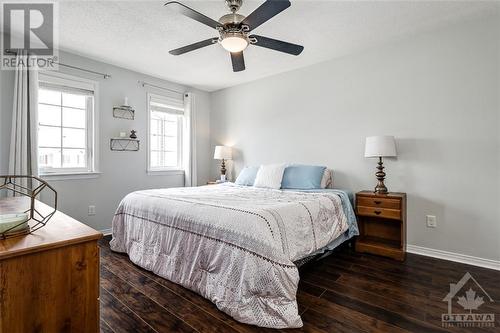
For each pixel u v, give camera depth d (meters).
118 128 3.70
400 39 2.86
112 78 3.62
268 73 3.98
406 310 1.73
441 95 2.66
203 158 4.92
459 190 2.57
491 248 2.42
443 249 2.65
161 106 4.28
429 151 2.73
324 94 3.50
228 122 4.69
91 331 1.09
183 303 1.82
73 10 2.31
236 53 2.31
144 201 2.53
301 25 2.56
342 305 1.79
